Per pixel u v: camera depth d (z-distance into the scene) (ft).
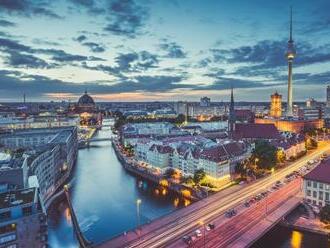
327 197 455.22
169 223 398.42
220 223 398.42
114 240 354.95
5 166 412.57
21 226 287.28
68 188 611.88
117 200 544.21
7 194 320.29
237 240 355.97
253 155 650.02
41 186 521.65
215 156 593.83
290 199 482.28
